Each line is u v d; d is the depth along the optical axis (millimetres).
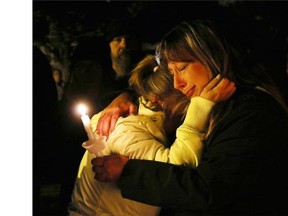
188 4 6176
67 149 3285
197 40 2070
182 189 1995
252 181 1980
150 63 2373
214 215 2021
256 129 1989
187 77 2096
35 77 3357
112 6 7566
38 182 3525
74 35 7625
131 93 2471
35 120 3311
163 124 2307
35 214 3611
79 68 3320
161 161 2113
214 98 2082
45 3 7531
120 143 2174
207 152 2041
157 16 6309
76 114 3281
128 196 2057
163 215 2242
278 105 2074
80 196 2260
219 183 1971
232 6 6594
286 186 2045
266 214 2021
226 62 2072
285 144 2020
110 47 3426
